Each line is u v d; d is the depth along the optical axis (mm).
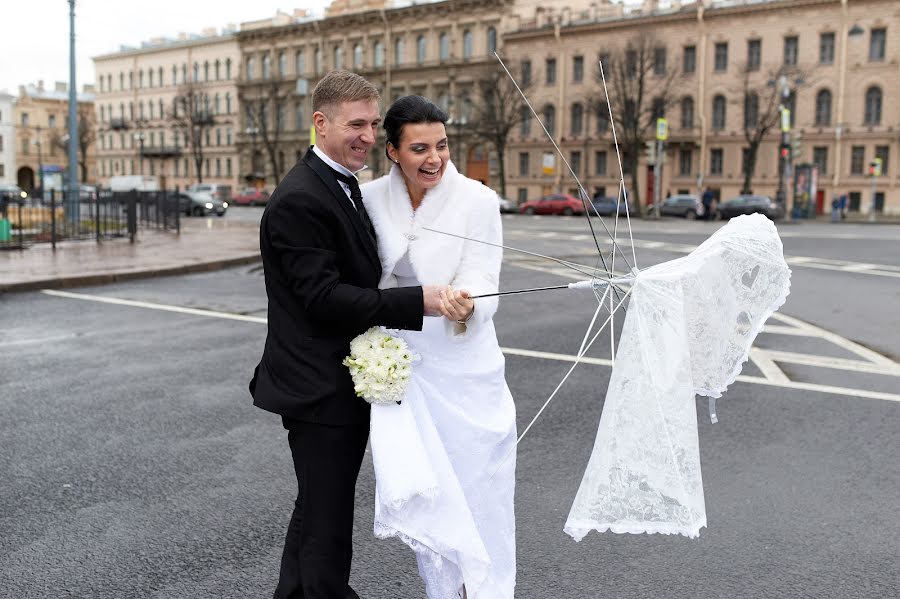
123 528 3729
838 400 6047
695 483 2455
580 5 60625
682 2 55281
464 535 2457
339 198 2436
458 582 2627
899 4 46812
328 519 2482
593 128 56656
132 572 3301
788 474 4473
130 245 20078
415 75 65312
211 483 4297
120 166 90375
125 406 5789
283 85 73625
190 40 82062
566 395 6152
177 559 3418
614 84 52594
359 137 2439
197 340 8305
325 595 2488
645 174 55469
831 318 10102
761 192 51938
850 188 49250
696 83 53250
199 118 76875
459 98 63188
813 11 49219
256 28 75438
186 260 15891
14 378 6652
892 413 5680
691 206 43156
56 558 3422
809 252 20062
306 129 72312
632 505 2447
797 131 50344
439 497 2453
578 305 11070
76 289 12539
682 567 3371
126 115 89375
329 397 2436
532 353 7746
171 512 3910
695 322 2637
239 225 31062
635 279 2535
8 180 102938
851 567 3359
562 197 47406
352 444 2512
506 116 57594
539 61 58688
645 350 2477
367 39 68062
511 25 60219
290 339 2459
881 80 47844
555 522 3824
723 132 52750
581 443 5000
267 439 5043
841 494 4172
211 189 52375
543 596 3129
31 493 4148
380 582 3240
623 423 2467
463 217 2566
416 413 2496
